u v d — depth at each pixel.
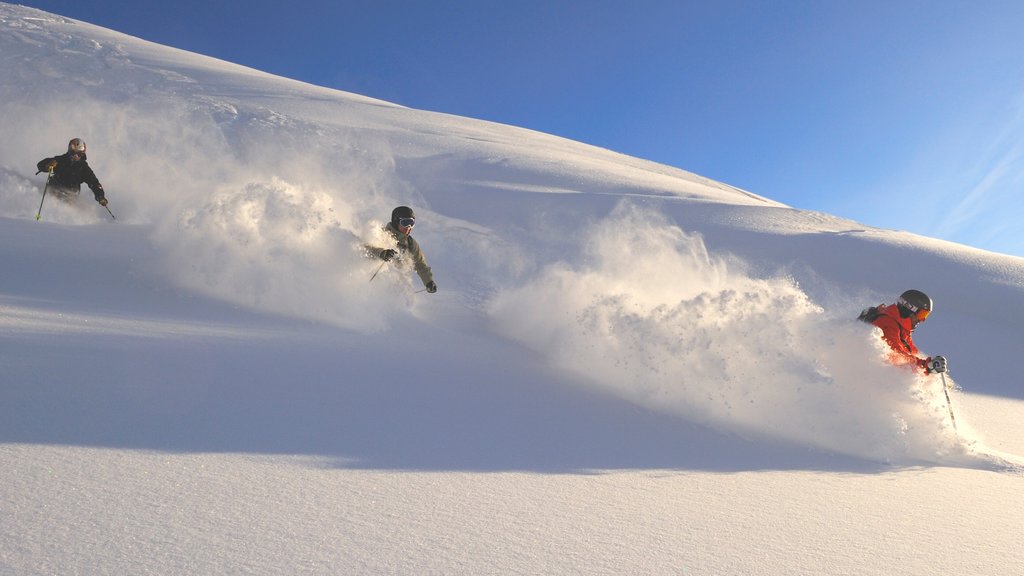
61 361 3.45
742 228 14.58
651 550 2.23
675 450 3.68
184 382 3.46
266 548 1.92
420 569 1.89
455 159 21.11
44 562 1.69
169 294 5.26
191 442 2.73
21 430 2.58
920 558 2.38
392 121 28.23
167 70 29.39
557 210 15.04
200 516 2.08
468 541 2.13
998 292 11.62
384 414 3.49
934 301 11.17
